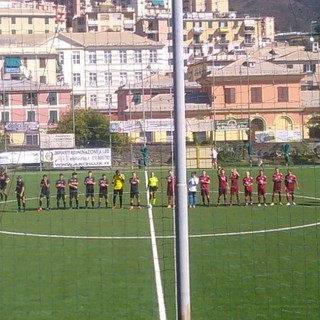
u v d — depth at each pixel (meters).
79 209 55.44
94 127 97.75
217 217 48.88
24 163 84.31
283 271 30.31
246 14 144.62
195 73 116.75
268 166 90.44
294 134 100.19
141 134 100.56
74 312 24.55
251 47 123.06
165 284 28.20
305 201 59.28
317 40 108.69
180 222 14.70
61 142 90.56
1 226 46.03
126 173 84.56
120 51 123.56
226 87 104.44
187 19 134.00
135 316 23.91
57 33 128.88
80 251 35.91
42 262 33.06
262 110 104.62
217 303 25.34
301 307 24.72
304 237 39.53
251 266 31.45
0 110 113.31
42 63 126.88
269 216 49.22
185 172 14.63
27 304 25.69
